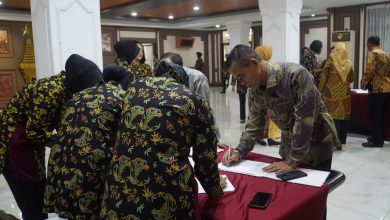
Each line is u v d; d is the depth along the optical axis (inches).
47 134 74.0
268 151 173.9
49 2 133.3
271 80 62.9
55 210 55.1
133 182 42.9
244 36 431.8
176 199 43.0
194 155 48.5
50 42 135.8
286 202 52.9
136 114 44.8
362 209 109.0
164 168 42.5
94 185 51.5
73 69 66.2
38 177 78.0
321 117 69.8
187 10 381.1
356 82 337.4
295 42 236.7
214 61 567.2
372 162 153.3
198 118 45.4
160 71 67.4
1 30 340.8
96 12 145.5
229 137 209.0
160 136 42.9
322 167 72.4
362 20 326.3
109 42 445.4
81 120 52.2
